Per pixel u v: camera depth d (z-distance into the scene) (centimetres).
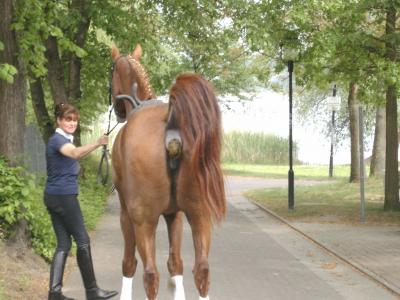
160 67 2445
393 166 1775
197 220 589
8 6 983
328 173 3756
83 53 1179
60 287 729
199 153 562
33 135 1415
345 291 874
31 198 938
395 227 1510
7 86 978
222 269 1016
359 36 1550
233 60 2853
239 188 2780
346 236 1373
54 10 1119
